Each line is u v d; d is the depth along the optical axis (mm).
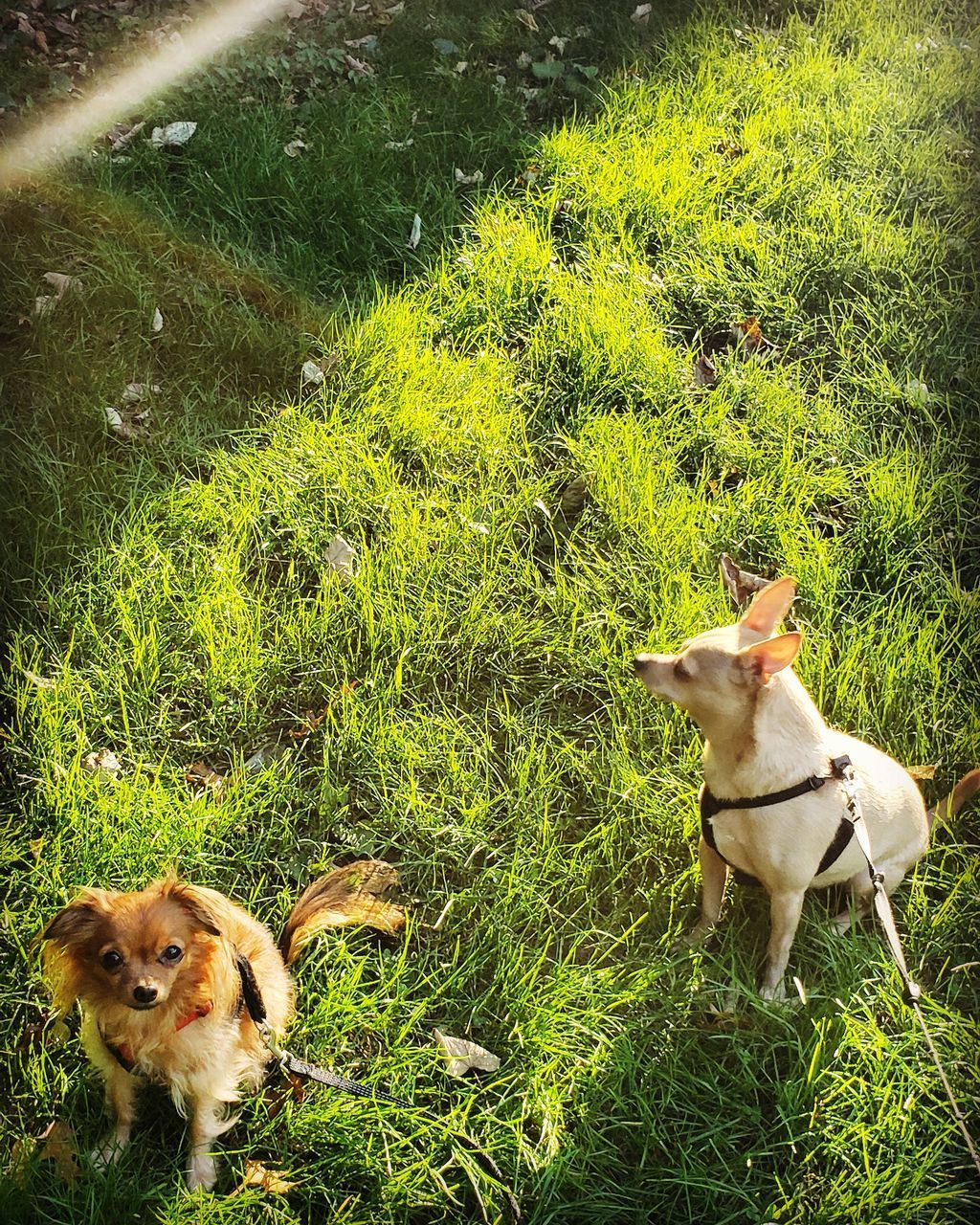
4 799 1898
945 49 3482
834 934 1845
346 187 2600
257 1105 1705
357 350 2377
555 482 2312
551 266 2541
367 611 2088
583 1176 1686
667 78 3125
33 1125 1678
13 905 1796
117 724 1984
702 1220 1686
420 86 2969
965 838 1979
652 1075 1755
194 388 2326
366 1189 1673
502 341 2467
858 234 2730
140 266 2455
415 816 1930
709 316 2564
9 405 2252
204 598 2062
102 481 2184
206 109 2736
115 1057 1627
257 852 1880
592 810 1970
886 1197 1664
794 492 2303
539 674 2092
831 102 3119
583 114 2984
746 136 2955
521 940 1836
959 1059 1764
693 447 2369
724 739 1752
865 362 2535
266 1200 1661
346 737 1979
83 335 2334
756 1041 1782
